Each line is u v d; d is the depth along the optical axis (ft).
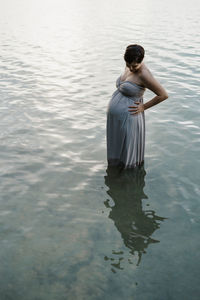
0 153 14.37
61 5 84.99
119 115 12.16
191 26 50.96
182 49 35.55
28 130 16.63
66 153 14.51
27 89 23.20
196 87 23.40
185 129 16.80
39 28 49.96
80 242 9.46
